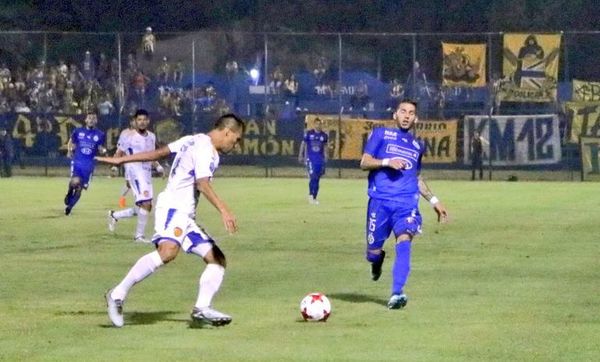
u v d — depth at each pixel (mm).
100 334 21047
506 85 79562
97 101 83438
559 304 24875
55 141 82500
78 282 28609
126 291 21688
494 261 33250
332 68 85438
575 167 78562
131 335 20891
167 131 83250
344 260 33469
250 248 36719
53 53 94125
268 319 22750
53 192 65562
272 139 82438
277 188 69688
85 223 46438
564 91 82375
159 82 85062
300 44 91750
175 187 21562
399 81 91688
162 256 21578
